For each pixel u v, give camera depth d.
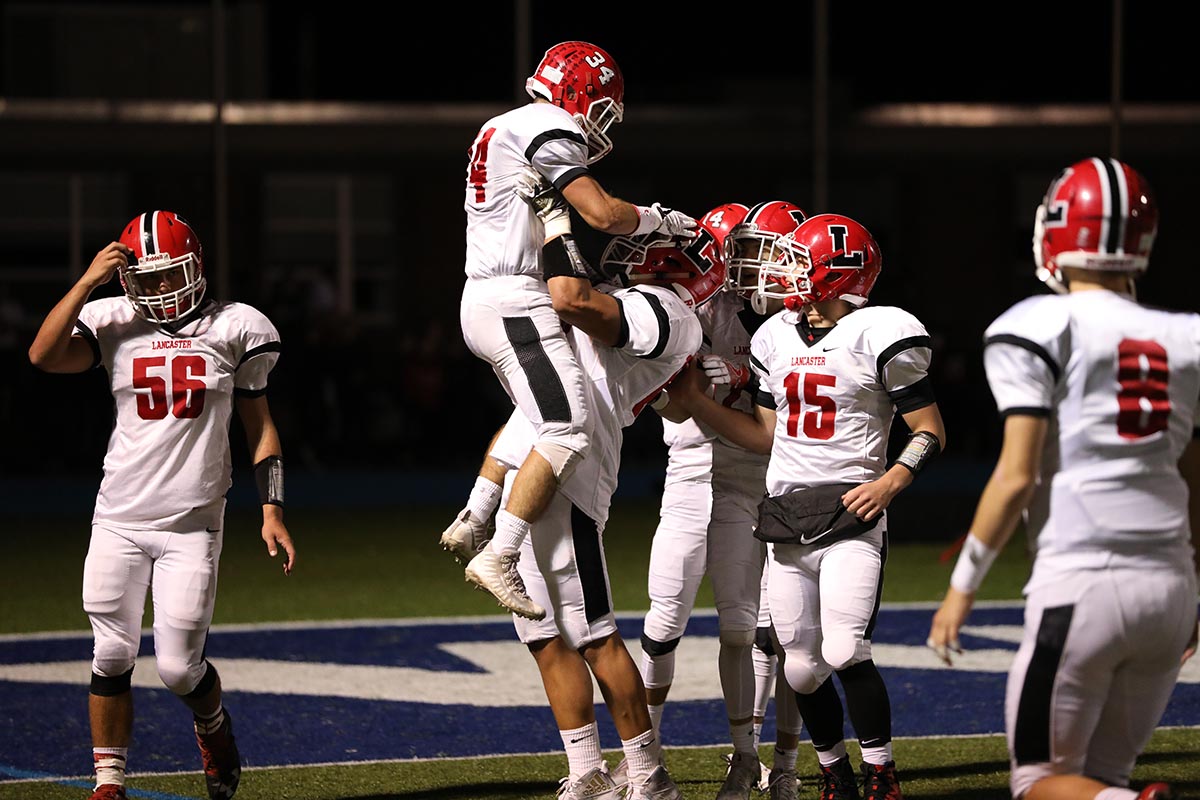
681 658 22.12
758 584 14.84
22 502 44.09
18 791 15.14
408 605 26.88
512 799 14.86
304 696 19.67
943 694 19.55
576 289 12.66
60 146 62.81
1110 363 10.15
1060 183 10.55
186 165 63.91
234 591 28.48
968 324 67.44
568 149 12.62
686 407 14.05
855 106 72.25
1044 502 10.34
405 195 65.69
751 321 17.36
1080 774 10.34
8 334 54.62
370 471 52.88
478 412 56.03
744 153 66.31
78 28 67.00
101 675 13.88
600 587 13.18
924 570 30.41
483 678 20.80
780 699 14.39
